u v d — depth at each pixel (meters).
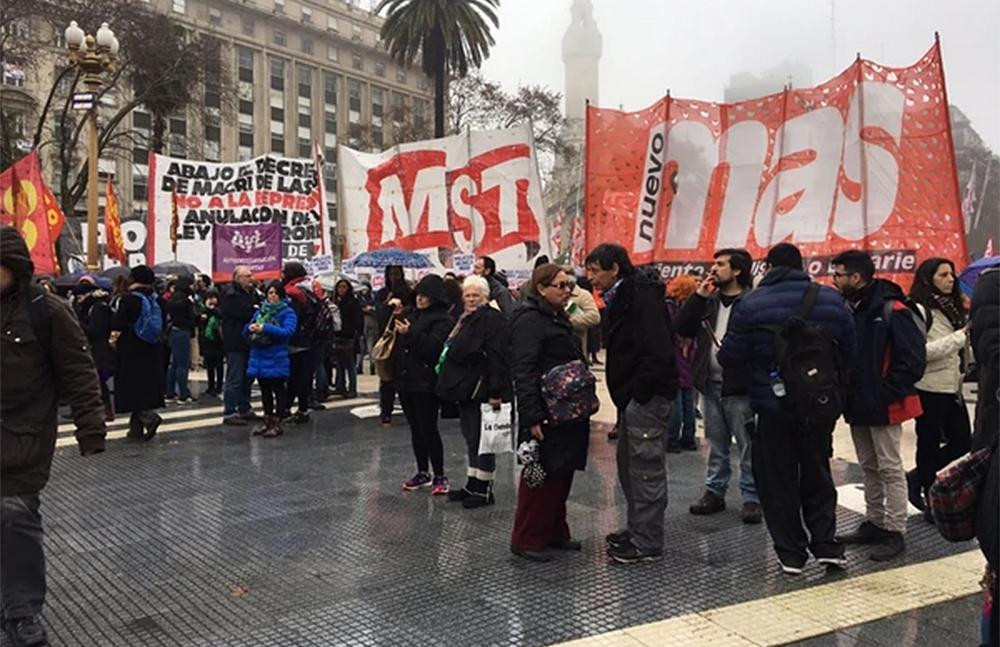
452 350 5.68
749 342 4.51
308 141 75.44
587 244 9.11
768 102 8.24
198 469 7.13
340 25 77.88
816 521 4.48
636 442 4.65
